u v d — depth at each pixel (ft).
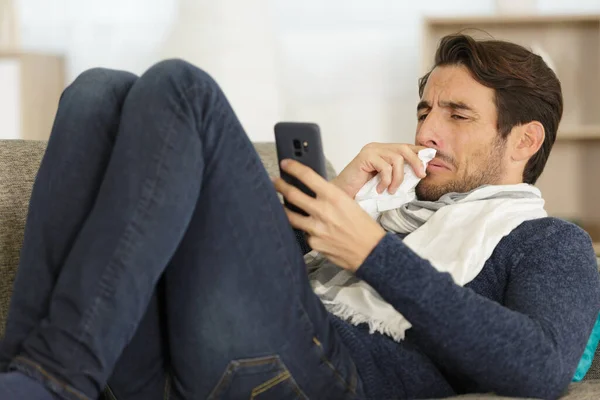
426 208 5.49
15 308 4.13
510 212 5.20
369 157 5.30
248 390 4.24
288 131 4.45
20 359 3.80
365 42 13.42
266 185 4.25
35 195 4.26
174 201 3.95
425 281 4.20
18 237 5.26
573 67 13.01
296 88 13.56
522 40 13.07
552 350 4.25
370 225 4.32
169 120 4.00
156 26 13.58
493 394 4.40
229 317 4.13
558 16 12.42
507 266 4.95
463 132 5.56
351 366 4.56
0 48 12.90
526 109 5.58
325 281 5.25
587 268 4.75
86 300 3.81
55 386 3.72
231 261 4.12
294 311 4.25
